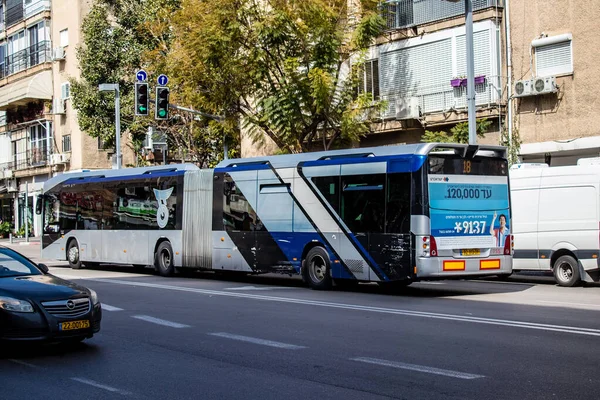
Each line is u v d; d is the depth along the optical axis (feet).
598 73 81.05
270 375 27.68
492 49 89.66
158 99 83.92
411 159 52.54
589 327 36.81
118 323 41.47
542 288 58.90
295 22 86.94
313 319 41.60
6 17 195.62
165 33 121.60
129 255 79.87
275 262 62.90
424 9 96.73
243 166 67.26
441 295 54.49
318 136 102.63
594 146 81.05
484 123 89.81
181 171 74.18
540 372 26.96
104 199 84.02
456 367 28.17
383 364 29.04
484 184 54.95
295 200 61.26
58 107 176.24
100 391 25.50
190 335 37.11
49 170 180.96
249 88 91.76
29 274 34.99
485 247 54.54
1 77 198.49
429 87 95.76
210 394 24.89
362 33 90.68
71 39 172.55
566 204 59.36
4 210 208.85
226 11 85.71
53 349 33.65
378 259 54.13
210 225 69.92
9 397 24.75
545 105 85.66
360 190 55.98
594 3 81.25
